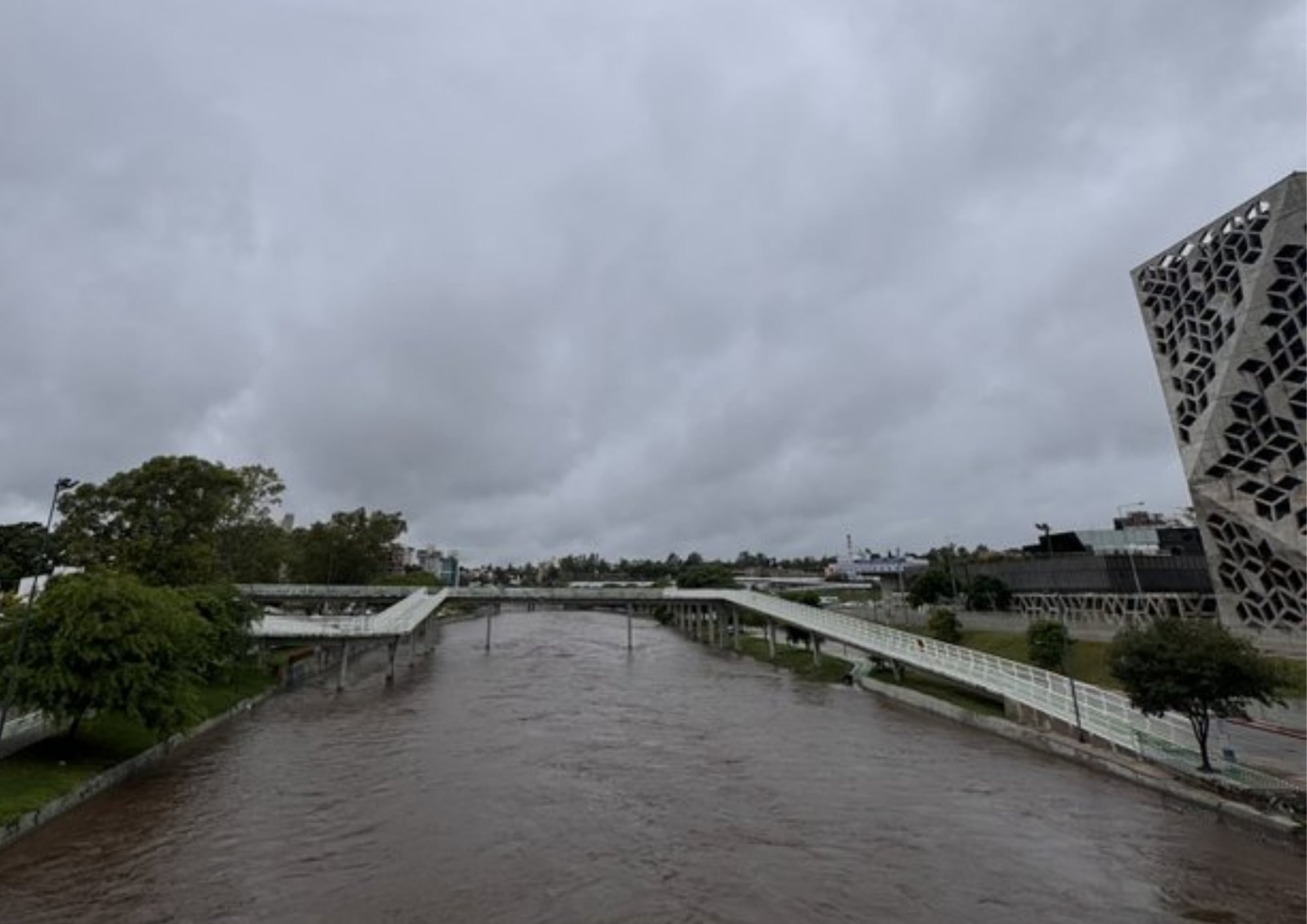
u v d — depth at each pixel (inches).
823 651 2628.0
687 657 2780.5
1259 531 1753.2
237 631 1705.2
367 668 2452.0
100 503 1942.7
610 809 896.9
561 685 1982.0
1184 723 1130.0
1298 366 1689.2
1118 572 2423.7
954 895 652.7
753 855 749.9
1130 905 628.1
